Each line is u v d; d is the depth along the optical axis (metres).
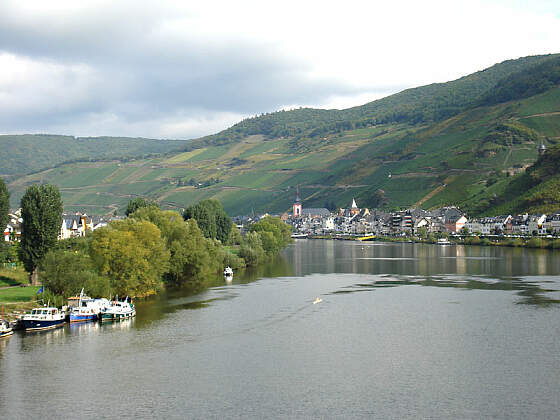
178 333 105.56
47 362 88.19
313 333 105.56
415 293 148.62
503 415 68.75
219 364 87.50
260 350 94.75
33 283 140.88
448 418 68.00
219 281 175.75
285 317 119.19
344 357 90.50
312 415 69.12
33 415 69.44
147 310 126.31
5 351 93.69
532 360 87.81
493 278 175.75
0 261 152.12
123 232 133.88
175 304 133.50
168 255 144.88
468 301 134.88
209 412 70.12
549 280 169.00
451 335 102.88
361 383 79.12
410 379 80.56
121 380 80.69
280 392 76.12
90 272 125.12
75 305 117.88
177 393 76.00
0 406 71.88
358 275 191.12
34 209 137.62
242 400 73.69
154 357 90.88
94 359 89.75
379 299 140.00
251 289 157.75
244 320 116.38
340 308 128.62
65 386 78.38
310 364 87.31
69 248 161.12
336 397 74.38
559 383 78.31
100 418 68.62
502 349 93.69
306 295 146.88
